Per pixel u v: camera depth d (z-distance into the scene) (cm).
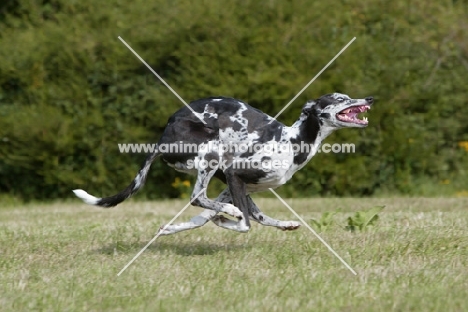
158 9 1612
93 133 1608
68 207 1492
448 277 709
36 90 1609
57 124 1586
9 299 658
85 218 1247
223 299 645
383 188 1638
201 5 1588
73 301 648
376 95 1598
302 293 661
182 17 1584
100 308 630
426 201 1452
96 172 1620
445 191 1633
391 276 716
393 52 1623
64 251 875
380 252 820
